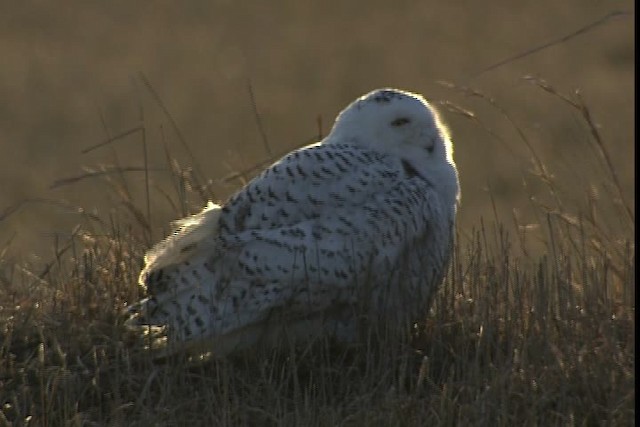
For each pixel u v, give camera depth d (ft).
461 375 34.99
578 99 43.55
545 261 38.88
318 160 36.50
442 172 38.65
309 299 35.42
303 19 203.31
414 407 32.71
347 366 36.04
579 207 44.70
